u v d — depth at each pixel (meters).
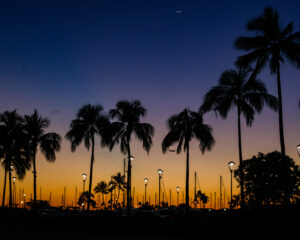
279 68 28.03
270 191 28.88
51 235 26.94
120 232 28.88
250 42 28.95
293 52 27.19
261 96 33.53
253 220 25.59
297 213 25.48
